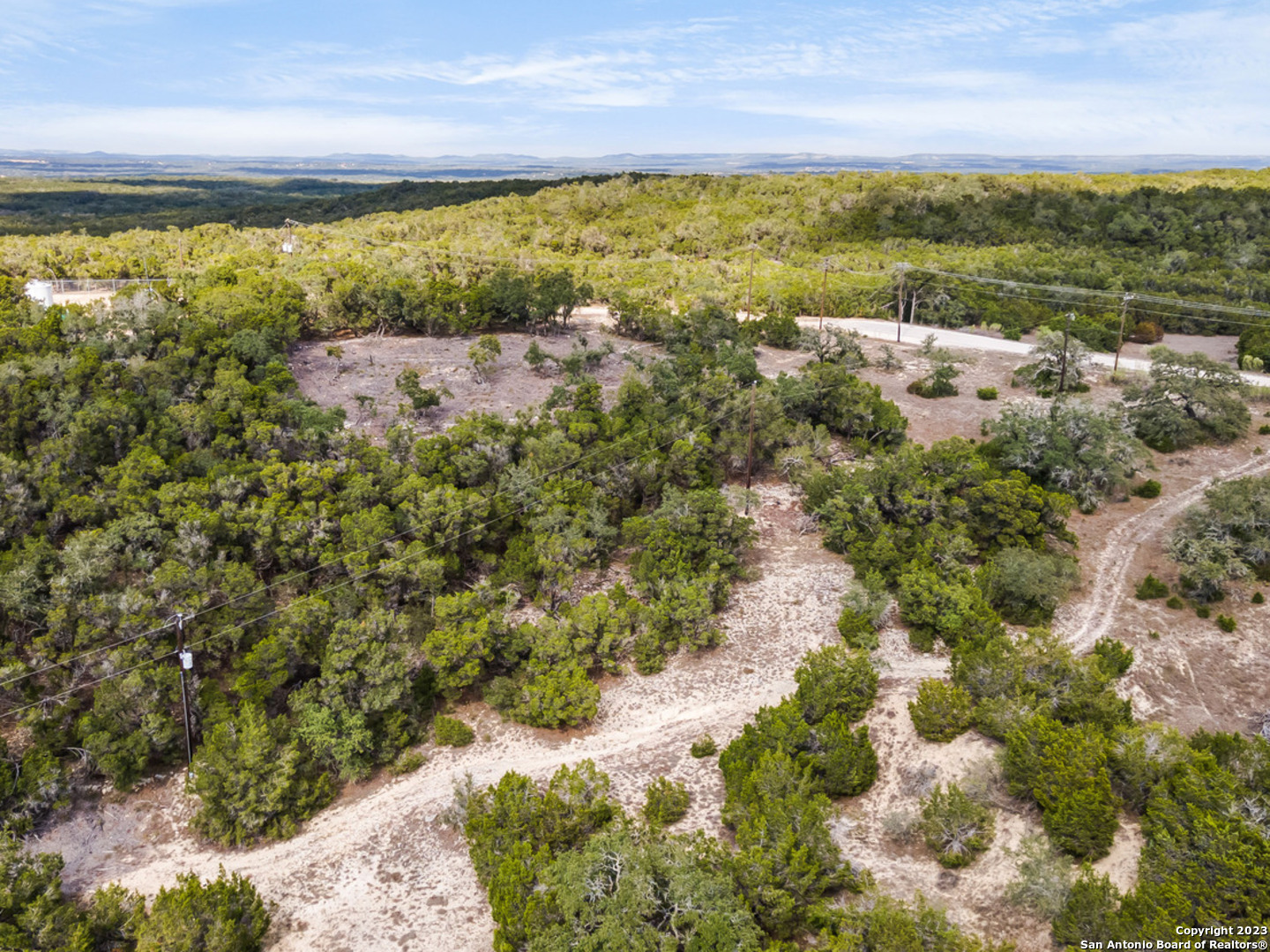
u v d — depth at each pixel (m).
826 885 22.75
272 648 32.06
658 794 27.31
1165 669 35.41
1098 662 32.97
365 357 68.88
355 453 44.31
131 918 22.91
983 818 24.41
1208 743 27.34
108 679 30.16
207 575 33.69
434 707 34.50
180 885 24.19
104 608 31.75
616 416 51.84
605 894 21.66
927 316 91.94
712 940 19.75
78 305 63.59
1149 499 51.06
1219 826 21.19
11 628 33.25
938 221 115.31
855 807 27.41
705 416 53.19
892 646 36.56
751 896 21.86
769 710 29.39
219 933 21.67
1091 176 136.25
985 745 28.11
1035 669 30.20
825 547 45.38
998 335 86.56
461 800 28.39
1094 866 22.73
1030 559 39.19
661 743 31.86
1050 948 20.94
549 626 35.19
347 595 34.53
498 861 24.77
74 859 27.48
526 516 42.19
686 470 46.53
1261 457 56.41
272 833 28.34
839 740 27.97
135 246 94.19
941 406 65.50
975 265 97.88
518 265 95.19
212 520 36.09
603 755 31.41
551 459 44.94
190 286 71.50
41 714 30.64
